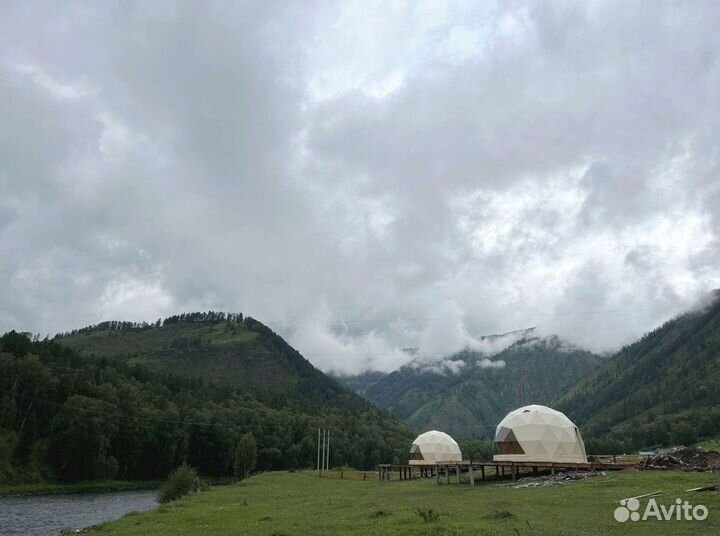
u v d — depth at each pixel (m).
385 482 64.31
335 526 23.19
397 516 25.00
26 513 50.03
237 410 143.50
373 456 146.75
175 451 113.44
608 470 45.81
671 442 168.25
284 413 153.12
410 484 55.38
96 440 90.38
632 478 37.44
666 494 27.78
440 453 80.31
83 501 64.81
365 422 181.75
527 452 55.62
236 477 108.56
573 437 57.34
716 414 177.50
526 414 59.09
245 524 26.56
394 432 183.25
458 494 37.59
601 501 28.14
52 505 59.19
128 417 102.62
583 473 43.62
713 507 23.62
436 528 20.69
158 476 108.88
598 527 20.69
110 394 102.88
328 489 53.12
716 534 18.50
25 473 82.81
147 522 31.09
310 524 24.41
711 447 122.69
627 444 176.00
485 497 33.88
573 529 20.27
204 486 60.41
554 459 55.03
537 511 25.55
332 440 142.12
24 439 89.25
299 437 144.12
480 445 166.25
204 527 26.45
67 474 88.56
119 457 100.38
